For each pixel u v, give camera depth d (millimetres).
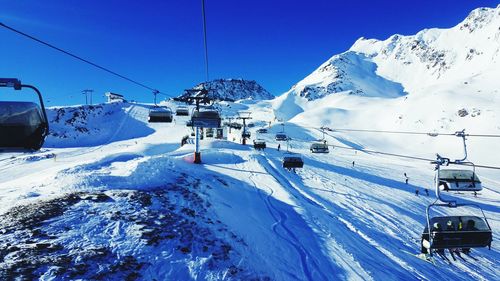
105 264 11266
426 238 16953
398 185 47156
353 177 47875
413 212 32156
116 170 25156
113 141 124312
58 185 20203
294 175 42719
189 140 79125
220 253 13930
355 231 21984
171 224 15578
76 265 10875
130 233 13750
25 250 11289
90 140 126938
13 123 5625
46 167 53125
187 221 16484
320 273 14594
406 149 147125
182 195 20797
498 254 22516
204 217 17953
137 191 19688
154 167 25969
